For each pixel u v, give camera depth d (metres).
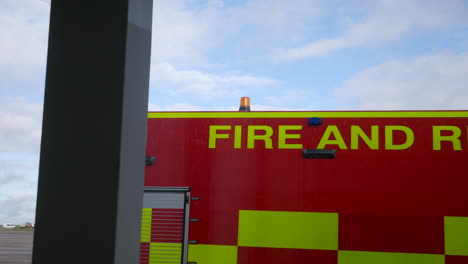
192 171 3.48
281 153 3.39
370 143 3.30
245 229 3.37
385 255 3.19
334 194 3.29
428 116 3.27
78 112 2.76
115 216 2.66
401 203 3.22
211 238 3.40
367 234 3.23
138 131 2.87
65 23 2.83
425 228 3.18
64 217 2.71
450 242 3.14
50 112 2.79
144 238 3.47
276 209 3.35
